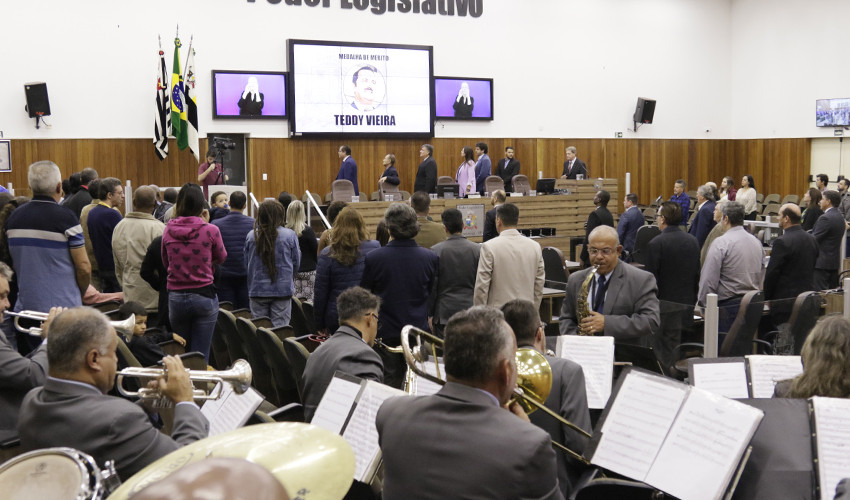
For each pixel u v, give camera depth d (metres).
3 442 3.34
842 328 3.04
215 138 13.81
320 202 15.26
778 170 20.02
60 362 2.58
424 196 7.36
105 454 2.50
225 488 0.73
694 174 20.56
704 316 5.36
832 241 9.70
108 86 14.16
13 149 13.59
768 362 3.60
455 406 2.24
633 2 19.38
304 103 15.58
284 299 6.73
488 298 5.75
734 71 20.81
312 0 15.69
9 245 5.04
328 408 2.94
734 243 6.56
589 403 3.62
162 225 6.73
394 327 5.27
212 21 14.89
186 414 2.67
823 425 2.51
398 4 16.55
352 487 2.78
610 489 2.79
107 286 7.43
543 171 18.45
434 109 16.84
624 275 4.62
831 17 18.66
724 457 2.37
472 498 2.12
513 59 17.91
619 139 19.41
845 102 18.41
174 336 5.36
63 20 13.80
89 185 7.79
